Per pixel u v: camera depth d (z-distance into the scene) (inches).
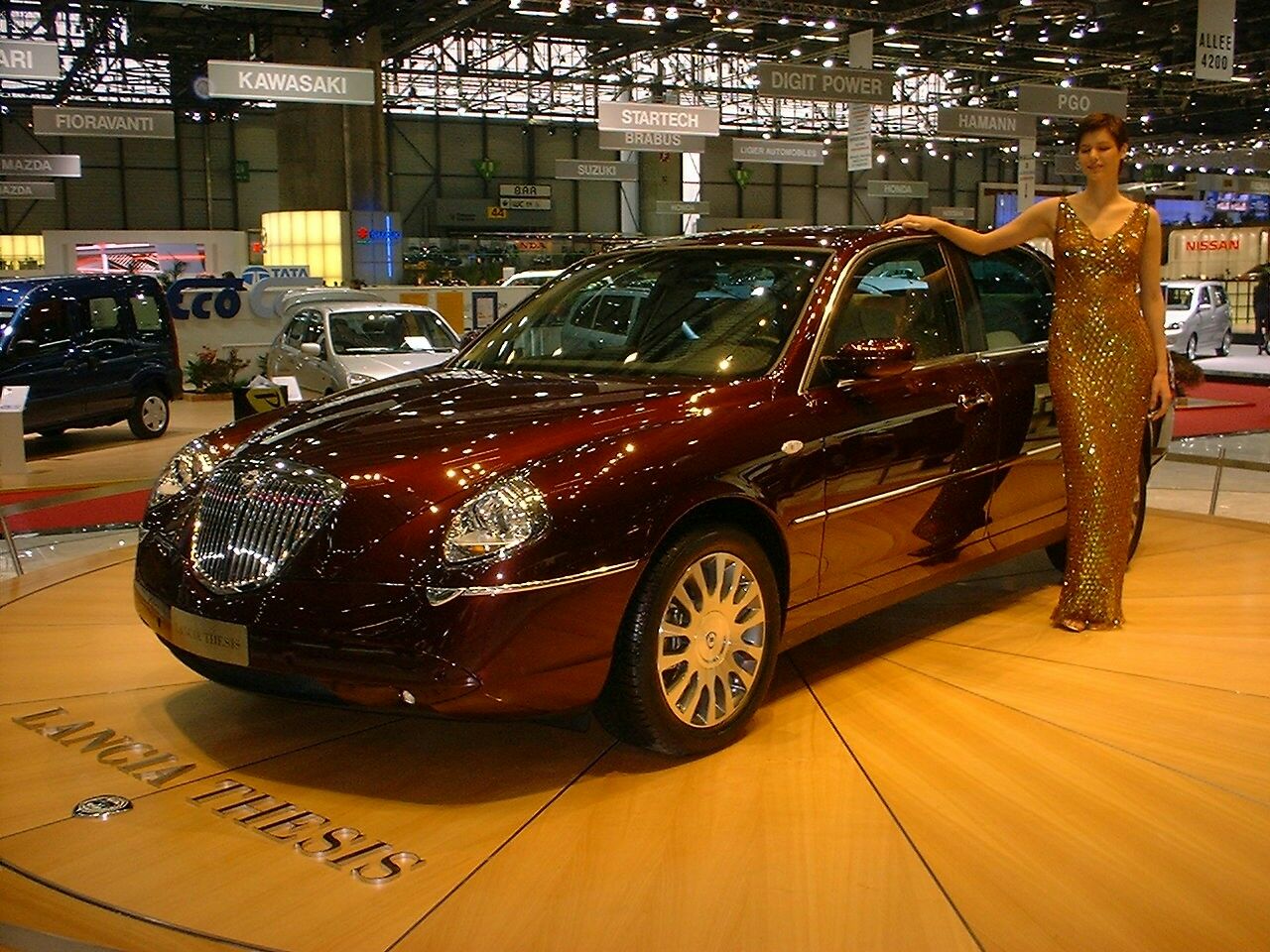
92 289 496.1
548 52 1339.8
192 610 125.5
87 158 1556.3
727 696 133.9
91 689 155.2
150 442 507.8
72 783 127.1
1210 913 100.4
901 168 1958.7
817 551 144.8
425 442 126.6
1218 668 161.6
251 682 128.2
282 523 122.6
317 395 462.9
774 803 121.4
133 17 1067.9
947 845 112.4
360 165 1116.5
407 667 114.4
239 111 1491.1
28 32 1085.8
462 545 115.9
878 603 158.9
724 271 162.2
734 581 133.6
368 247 1091.3
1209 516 256.2
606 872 107.8
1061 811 119.5
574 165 1391.5
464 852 111.7
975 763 131.4
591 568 119.3
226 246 1120.8
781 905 101.7
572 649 119.3
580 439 126.0
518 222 1715.1
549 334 166.1
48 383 468.1
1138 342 172.9
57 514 324.8
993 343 177.2
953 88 1492.4
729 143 1761.8
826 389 146.9
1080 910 100.9
